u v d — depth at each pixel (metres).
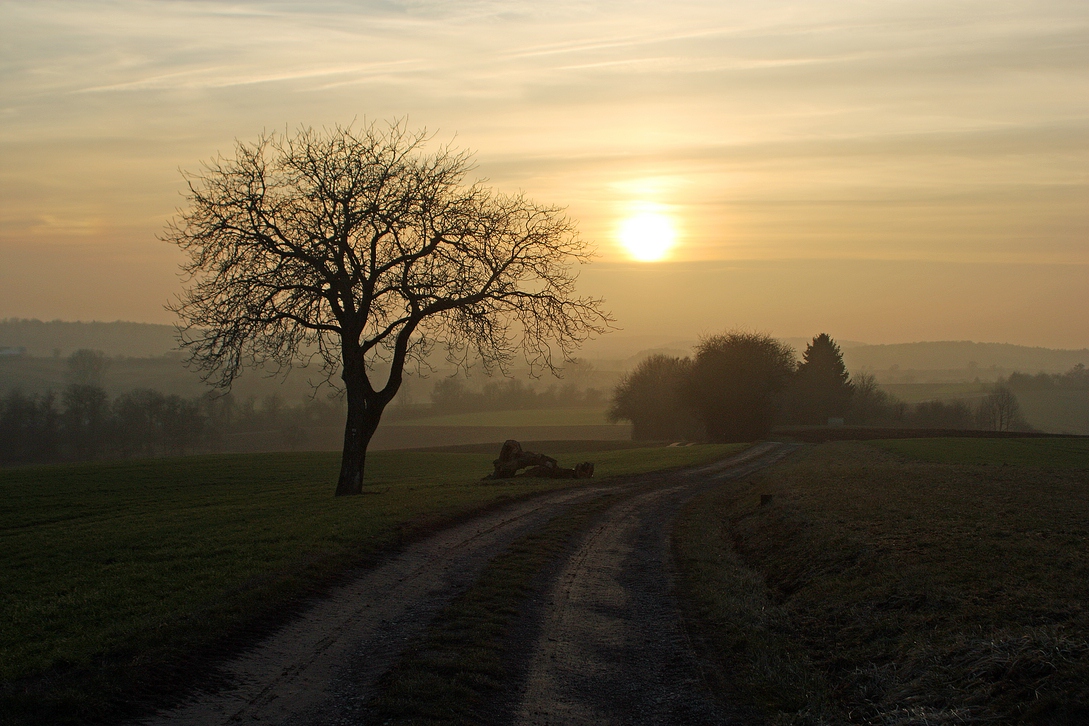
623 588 15.42
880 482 30.59
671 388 115.38
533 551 18.02
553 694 9.50
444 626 11.84
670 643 11.80
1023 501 22.47
